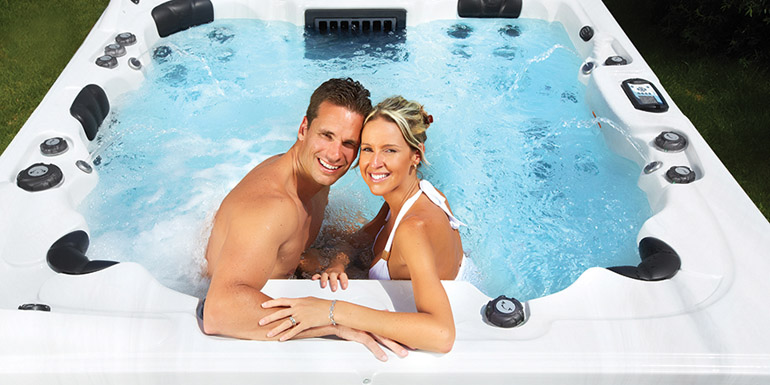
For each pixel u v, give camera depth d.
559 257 2.15
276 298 1.56
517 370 1.44
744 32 3.70
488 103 2.88
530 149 2.63
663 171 2.18
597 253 2.15
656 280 1.70
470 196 2.42
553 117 2.79
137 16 3.04
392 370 1.42
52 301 1.60
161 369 1.42
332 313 1.46
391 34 3.34
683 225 1.90
